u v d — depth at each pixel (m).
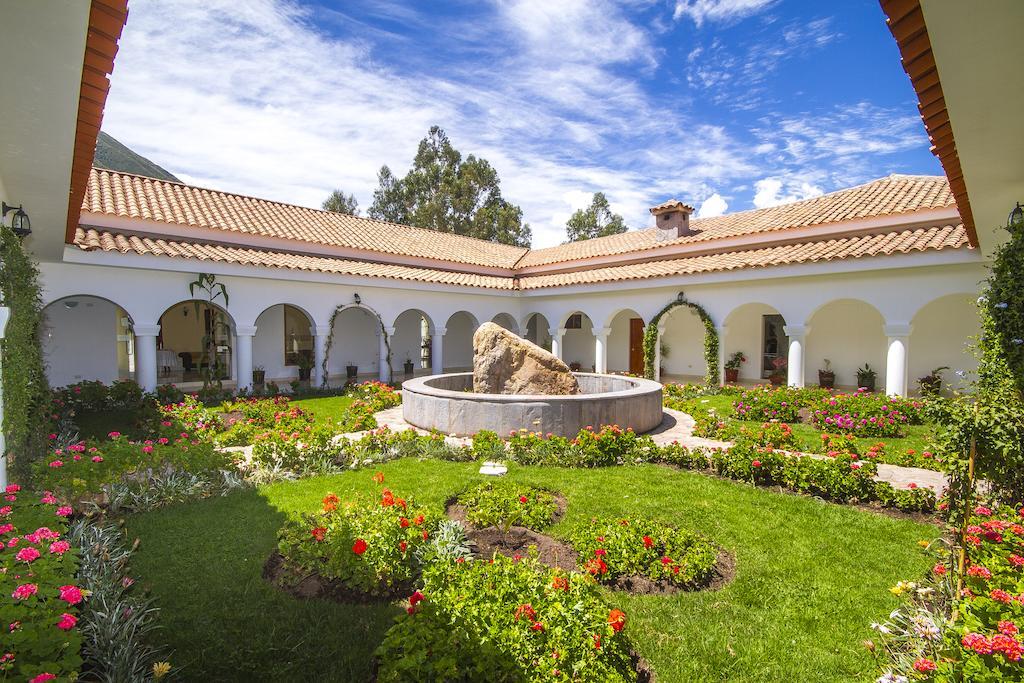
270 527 5.00
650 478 6.51
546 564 4.27
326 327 15.52
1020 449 4.17
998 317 5.44
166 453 6.01
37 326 7.53
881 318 15.08
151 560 4.35
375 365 20.84
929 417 4.77
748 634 3.47
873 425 9.20
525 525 5.09
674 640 3.40
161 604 3.71
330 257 16.91
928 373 14.36
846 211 14.28
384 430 8.20
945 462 4.77
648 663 3.21
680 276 15.20
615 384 11.77
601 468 6.99
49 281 11.29
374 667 3.12
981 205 6.46
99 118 4.23
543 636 2.88
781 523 5.18
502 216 42.12
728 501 5.75
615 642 3.03
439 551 4.02
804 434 9.34
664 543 4.53
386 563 3.87
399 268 17.94
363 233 19.23
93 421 10.34
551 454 7.25
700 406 11.93
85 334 14.32
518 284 20.09
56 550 3.32
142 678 2.83
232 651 3.23
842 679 3.04
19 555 3.11
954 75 3.38
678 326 19.52
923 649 2.91
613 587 4.02
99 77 3.61
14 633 2.46
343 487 6.11
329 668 3.11
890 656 3.14
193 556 4.42
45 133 4.33
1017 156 4.73
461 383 12.53
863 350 15.46
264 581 4.05
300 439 8.07
